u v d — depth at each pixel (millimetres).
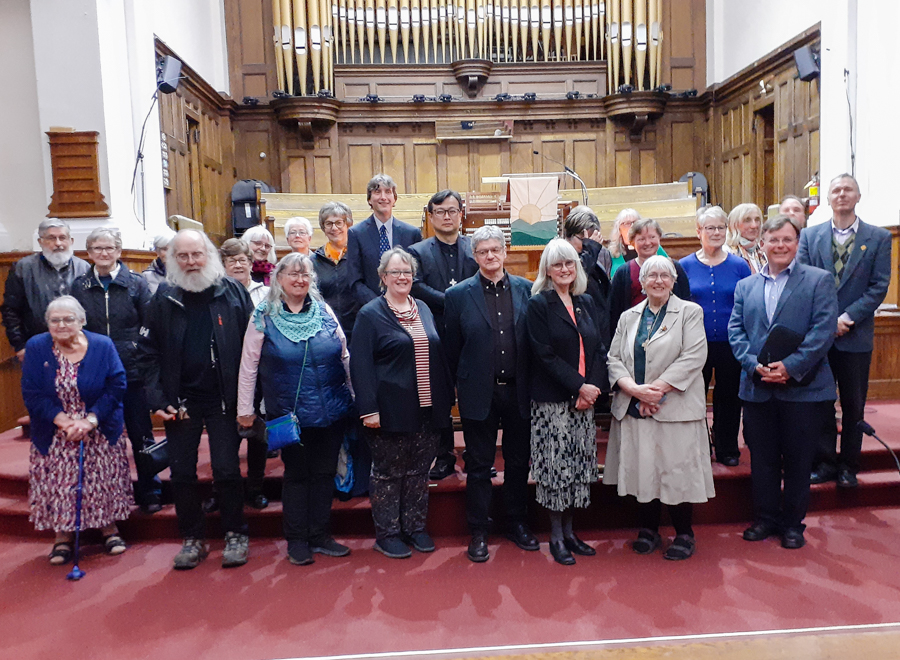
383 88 8211
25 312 3736
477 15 8133
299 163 8172
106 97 4988
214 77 7793
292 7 7809
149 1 5781
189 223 6172
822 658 2062
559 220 4172
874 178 5402
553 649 2148
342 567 2850
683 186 7266
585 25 8266
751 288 3053
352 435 3330
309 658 2148
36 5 4891
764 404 2973
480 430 2883
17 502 3439
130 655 2211
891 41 5223
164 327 2795
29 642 2307
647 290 2895
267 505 3283
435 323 3184
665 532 3186
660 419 2795
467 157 8359
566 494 2814
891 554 2828
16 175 5121
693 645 2139
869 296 3195
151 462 3234
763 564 2777
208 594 2629
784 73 6832
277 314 2844
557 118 8281
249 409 2844
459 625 2338
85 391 2955
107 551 3092
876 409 4492
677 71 8391
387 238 3354
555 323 2781
